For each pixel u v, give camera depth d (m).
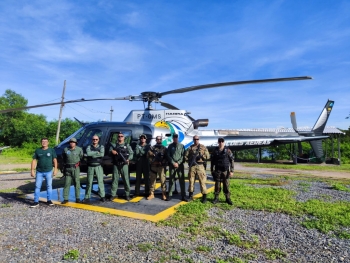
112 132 6.84
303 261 2.98
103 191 5.76
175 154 5.73
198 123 8.46
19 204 5.62
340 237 3.66
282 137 10.04
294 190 7.06
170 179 5.92
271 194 6.39
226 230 3.95
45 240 3.56
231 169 5.57
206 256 3.08
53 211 5.04
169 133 7.42
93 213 4.90
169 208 5.19
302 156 19.34
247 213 4.86
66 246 3.36
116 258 3.03
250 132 9.82
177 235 3.75
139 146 6.18
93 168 5.68
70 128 30.16
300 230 3.96
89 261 2.95
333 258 3.04
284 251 3.24
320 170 13.54
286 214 4.79
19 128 31.55
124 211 4.97
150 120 7.83
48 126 31.03
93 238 3.63
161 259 2.98
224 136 9.07
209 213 4.85
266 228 4.05
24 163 17.55
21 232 3.86
